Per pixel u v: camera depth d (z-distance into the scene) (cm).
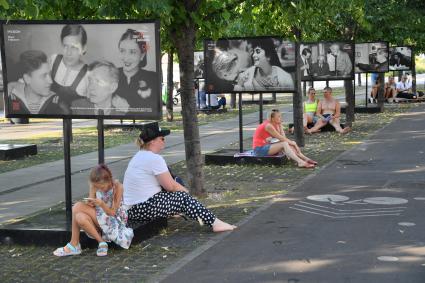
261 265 587
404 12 2045
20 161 1368
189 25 917
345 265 579
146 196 702
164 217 723
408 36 2405
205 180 1068
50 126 2272
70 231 668
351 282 534
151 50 713
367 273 555
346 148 1423
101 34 719
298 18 1051
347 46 1711
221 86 1194
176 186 712
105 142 1698
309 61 1702
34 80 733
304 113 1761
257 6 1027
